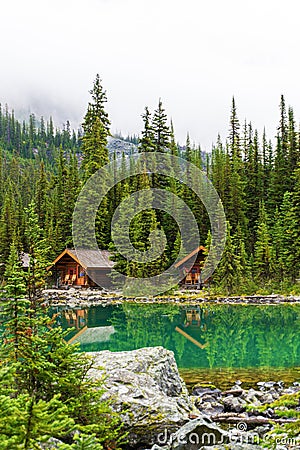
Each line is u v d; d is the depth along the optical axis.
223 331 17.83
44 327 4.89
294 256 34.47
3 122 172.12
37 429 2.99
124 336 16.41
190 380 10.43
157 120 44.72
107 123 44.59
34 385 4.59
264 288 32.84
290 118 52.78
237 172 52.56
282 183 49.84
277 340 15.97
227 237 32.06
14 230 37.72
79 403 4.59
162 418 6.30
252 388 9.78
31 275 5.00
